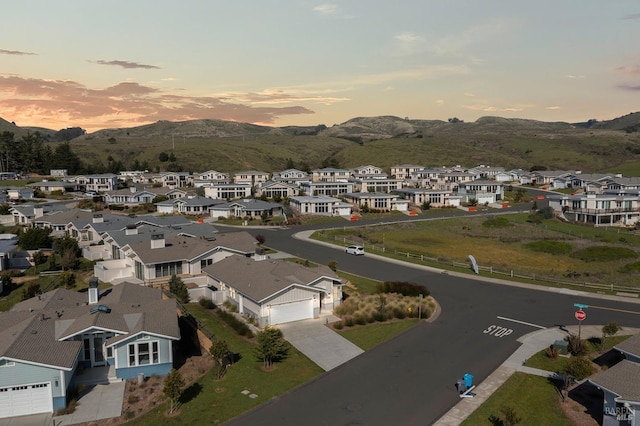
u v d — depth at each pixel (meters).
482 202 139.38
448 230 101.31
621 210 109.38
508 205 138.00
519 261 76.12
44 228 77.44
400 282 54.12
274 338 35.25
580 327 39.94
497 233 98.31
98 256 67.62
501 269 66.44
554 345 37.28
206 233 72.19
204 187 144.25
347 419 27.92
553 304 49.78
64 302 39.53
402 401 30.00
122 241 62.41
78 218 82.88
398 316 45.81
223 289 50.66
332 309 47.59
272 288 43.72
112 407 29.69
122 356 33.19
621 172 187.50
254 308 44.00
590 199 110.38
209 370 34.69
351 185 146.12
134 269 58.59
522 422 27.80
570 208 115.69
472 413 28.58
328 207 116.44
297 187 145.50
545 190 165.25
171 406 29.17
